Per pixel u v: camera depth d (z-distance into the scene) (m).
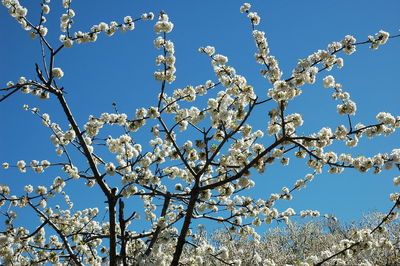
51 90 6.42
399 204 7.02
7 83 7.15
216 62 6.75
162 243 7.43
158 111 6.79
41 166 8.21
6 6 6.65
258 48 6.47
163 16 6.79
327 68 6.32
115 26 7.13
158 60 6.74
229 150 6.78
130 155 6.82
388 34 6.21
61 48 6.59
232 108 6.88
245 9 6.57
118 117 6.80
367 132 6.30
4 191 7.44
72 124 6.56
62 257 7.74
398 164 6.33
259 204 8.32
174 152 7.10
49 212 8.81
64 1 6.79
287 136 6.20
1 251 7.03
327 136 6.30
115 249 6.80
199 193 6.76
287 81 6.03
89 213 9.81
